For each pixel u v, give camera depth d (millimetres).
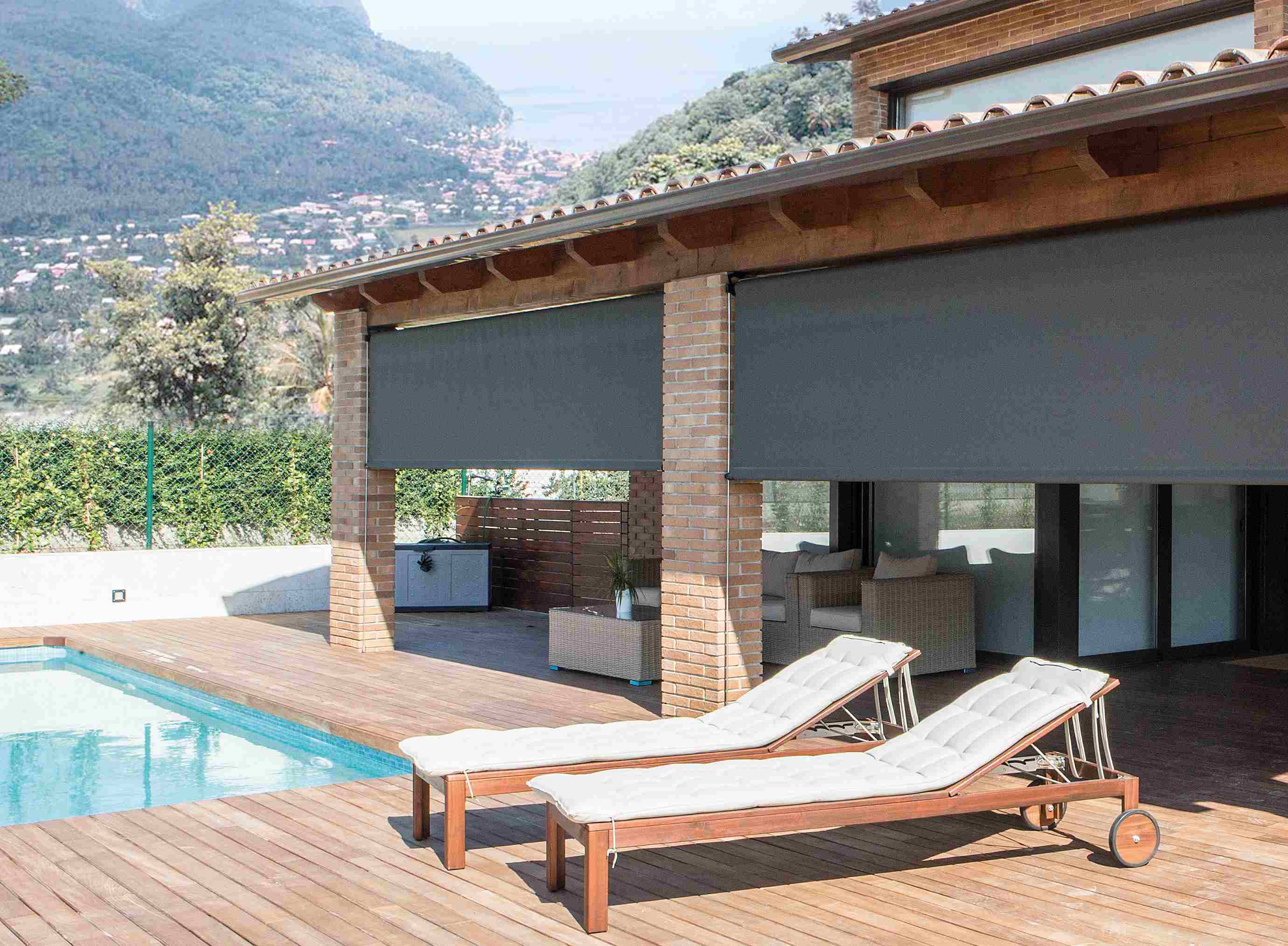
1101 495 11727
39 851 6047
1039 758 6289
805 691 6633
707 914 5145
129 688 11789
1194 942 4781
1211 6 10664
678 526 8719
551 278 9766
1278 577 12828
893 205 7262
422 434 11414
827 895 5387
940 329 7117
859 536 13055
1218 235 5898
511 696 9906
